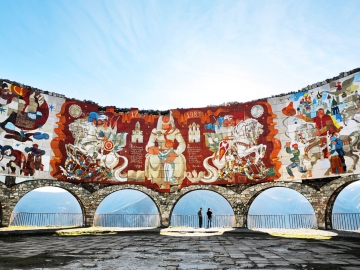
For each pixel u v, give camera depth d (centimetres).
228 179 2912
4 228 2327
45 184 2755
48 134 2881
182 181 2989
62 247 1234
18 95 2775
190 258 927
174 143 3103
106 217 2934
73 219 2936
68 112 3022
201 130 3103
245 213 2786
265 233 2084
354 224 2452
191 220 3039
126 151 3073
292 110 2853
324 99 2678
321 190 2538
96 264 812
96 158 3003
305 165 2666
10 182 2591
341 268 771
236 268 764
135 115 3192
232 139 3006
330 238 1817
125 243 1419
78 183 2894
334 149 2523
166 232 2227
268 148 2866
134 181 3003
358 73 2498
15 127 2703
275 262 852
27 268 749
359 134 2391
